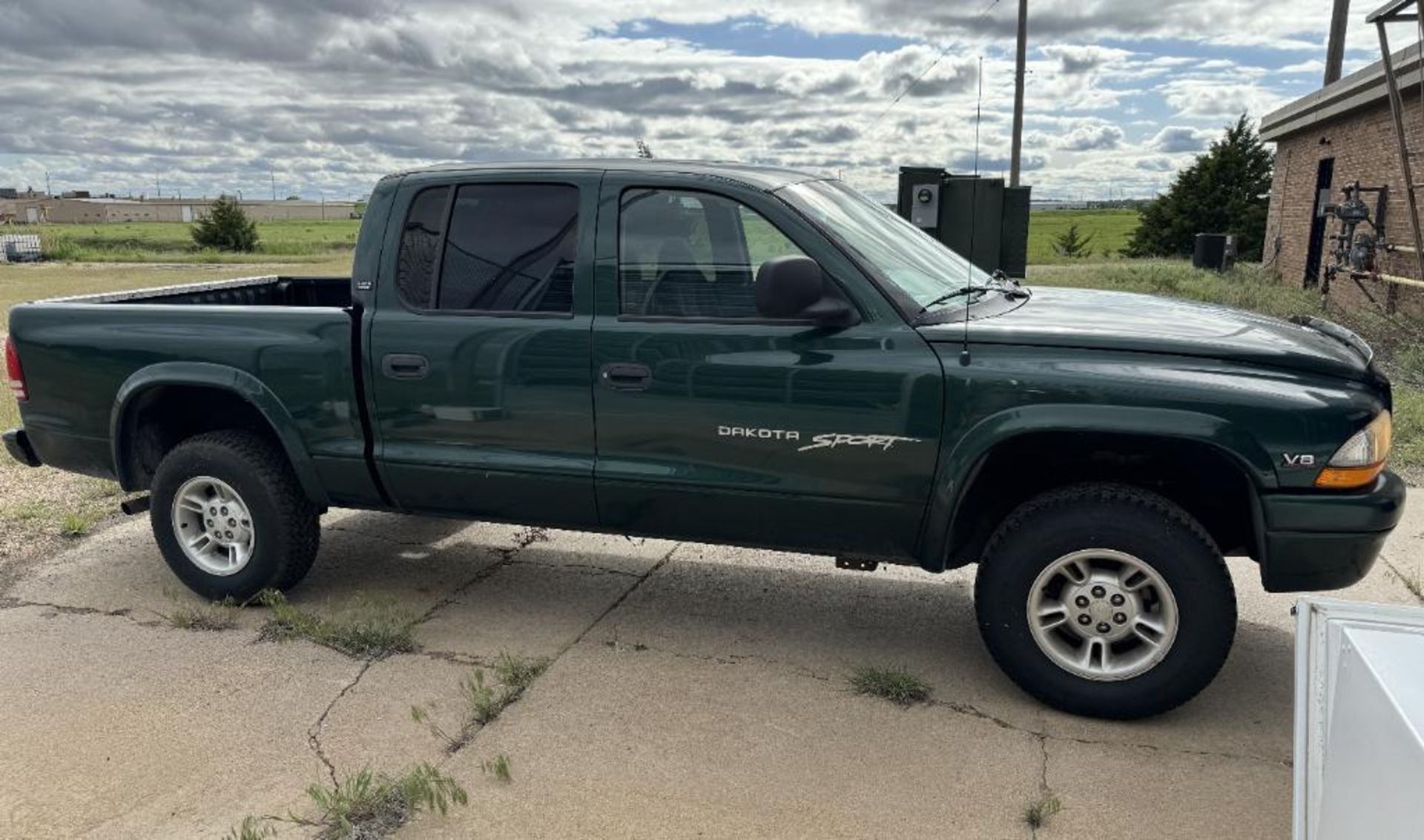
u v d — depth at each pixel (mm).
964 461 3410
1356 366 3285
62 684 3807
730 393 3648
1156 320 3637
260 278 5926
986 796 3066
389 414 4121
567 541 5430
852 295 3539
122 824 2963
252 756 3303
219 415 4789
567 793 3088
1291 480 3186
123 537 5539
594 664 3961
